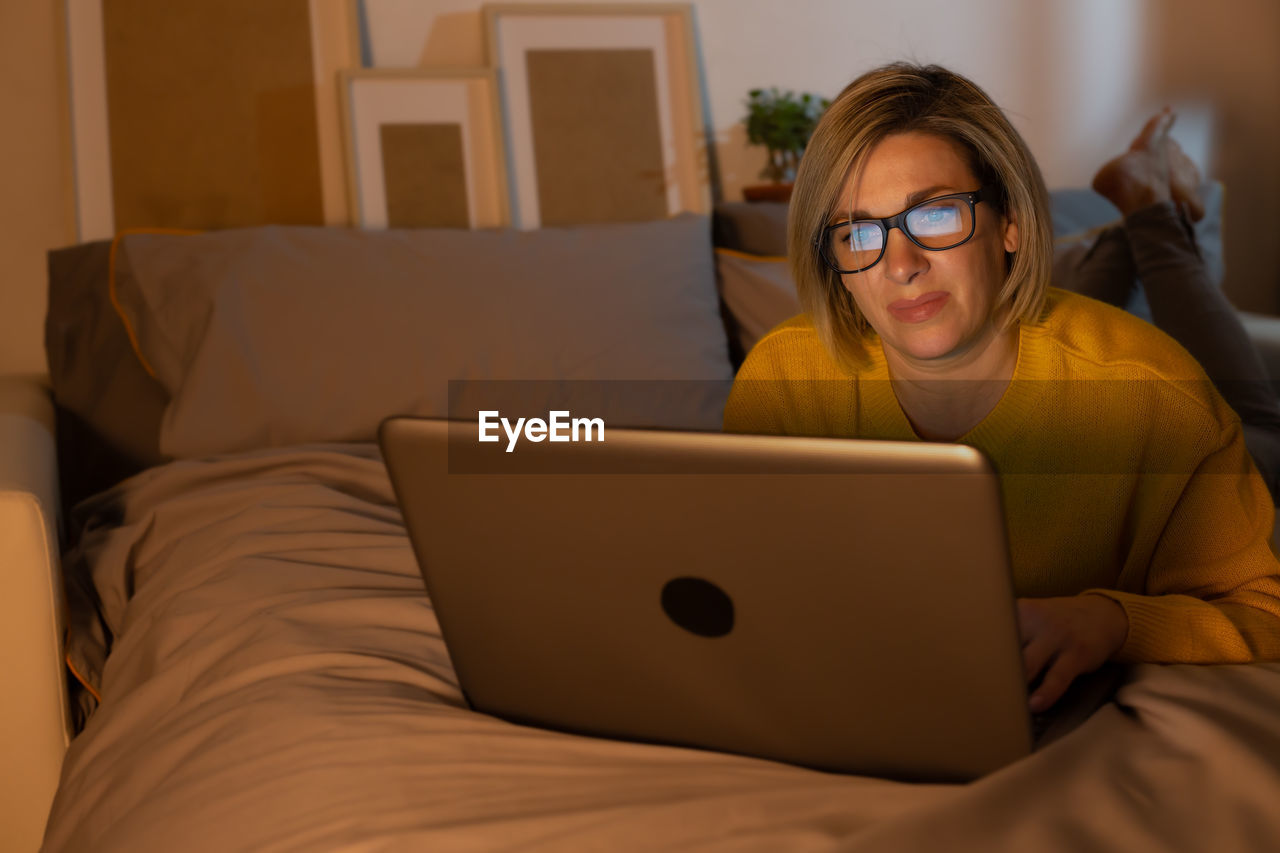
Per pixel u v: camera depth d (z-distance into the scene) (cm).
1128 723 75
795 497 62
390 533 146
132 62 219
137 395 199
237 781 82
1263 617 89
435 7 240
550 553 71
